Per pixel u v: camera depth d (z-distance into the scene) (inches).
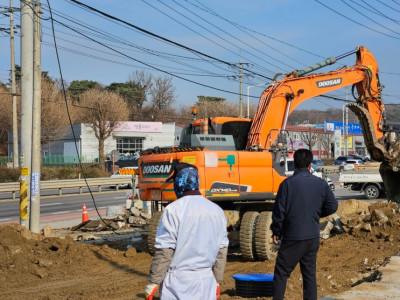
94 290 314.5
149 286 146.6
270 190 434.9
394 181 623.2
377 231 498.9
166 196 419.8
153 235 422.3
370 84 599.8
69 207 953.5
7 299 293.6
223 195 410.0
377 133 611.5
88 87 3750.0
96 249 438.0
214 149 431.8
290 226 229.5
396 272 330.0
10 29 1510.8
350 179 1084.5
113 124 2128.4
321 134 3341.5
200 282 144.7
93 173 1728.6
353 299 263.0
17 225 434.9
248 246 405.1
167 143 2576.3
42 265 374.0
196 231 146.3
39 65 520.4
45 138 2080.5
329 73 559.8
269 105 485.4
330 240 499.2
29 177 518.9
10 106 2529.5
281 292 231.8
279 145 460.8
